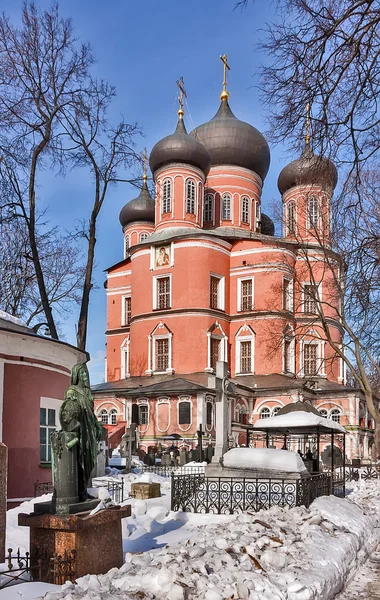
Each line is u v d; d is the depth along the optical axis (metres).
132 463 32.69
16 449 17.12
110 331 61.53
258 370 52.59
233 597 6.53
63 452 7.89
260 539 9.20
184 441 45.06
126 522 12.30
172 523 13.86
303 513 12.45
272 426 22.28
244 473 17.50
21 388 17.55
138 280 55.69
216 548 8.44
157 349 53.31
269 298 53.22
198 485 16.11
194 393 45.81
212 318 52.62
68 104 30.05
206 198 61.00
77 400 8.23
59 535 7.48
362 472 33.47
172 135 56.59
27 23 28.97
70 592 6.29
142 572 7.20
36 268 29.81
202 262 53.03
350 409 48.75
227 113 63.16
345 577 9.41
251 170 62.06
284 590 7.14
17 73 28.95
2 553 6.98
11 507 16.59
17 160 29.23
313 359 49.72
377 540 13.56
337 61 9.72
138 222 68.19
